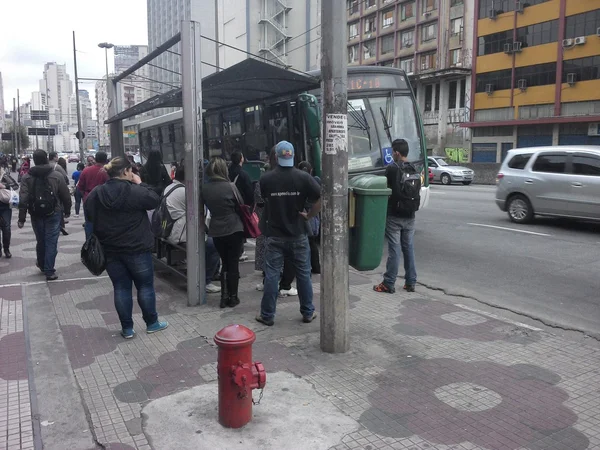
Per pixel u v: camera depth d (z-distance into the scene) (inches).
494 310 247.0
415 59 2079.2
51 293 275.0
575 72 1561.3
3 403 157.0
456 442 133.7
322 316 191.2
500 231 468.4
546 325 224.7
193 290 247.8
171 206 262.7
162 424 142.2
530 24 1667.1
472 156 1883.6
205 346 198.5
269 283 216.4
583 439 134.9
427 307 246.5
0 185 357.1
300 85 310.0
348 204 192.9
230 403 138.2
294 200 209.6
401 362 182.9
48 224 300.0
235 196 238.1
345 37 175.0
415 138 444.1
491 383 166.7
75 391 163.6
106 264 201.3
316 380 168.6
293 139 405.7
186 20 229.3
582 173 457.4
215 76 281.6
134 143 957.2
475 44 1834.4
